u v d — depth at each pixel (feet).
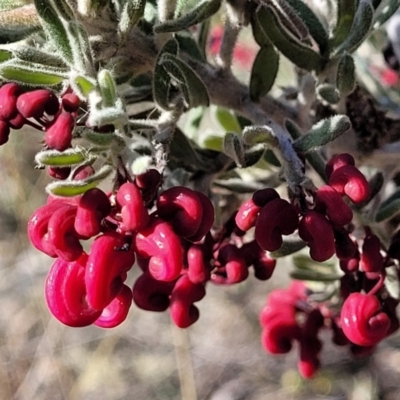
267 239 0.42
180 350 1.75
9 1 0.44
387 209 0.51
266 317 0.58
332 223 0.42
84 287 0.42
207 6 0.47
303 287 0.59
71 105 0.40
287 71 0.71
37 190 1.98
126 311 0.43
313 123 0.57
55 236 0.40
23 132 1.89
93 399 2.06
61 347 2.06
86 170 0.43
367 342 0.48
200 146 0.58
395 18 0.63
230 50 0.53
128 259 0.41
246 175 0.62
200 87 0.47
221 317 2.13
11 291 2.11
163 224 0.41
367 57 0.74
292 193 0.43
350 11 0.51
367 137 0.57
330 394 1.83
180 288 0.48
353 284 0.49
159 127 0.46
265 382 2.00
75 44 0.41
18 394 2.01
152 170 0.41
